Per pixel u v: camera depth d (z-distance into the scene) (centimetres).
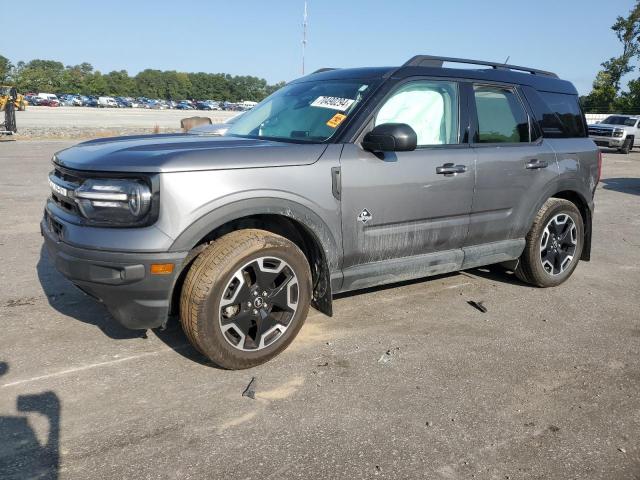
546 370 357
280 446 268
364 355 367
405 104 406
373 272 389
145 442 267
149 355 355
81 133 2536
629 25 4991
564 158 498
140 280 298
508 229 468
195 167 306
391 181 380
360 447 270
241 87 15362
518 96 479
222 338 322
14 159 1401
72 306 429
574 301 489
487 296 492
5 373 326
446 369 353
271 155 334
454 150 420
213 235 340
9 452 256
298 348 374
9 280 485
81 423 280
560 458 269
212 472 248
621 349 393
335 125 379
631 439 287
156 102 10750
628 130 2533
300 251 347
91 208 304
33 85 12388
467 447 274
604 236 774
